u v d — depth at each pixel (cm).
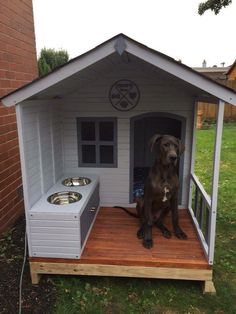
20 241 380
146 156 482
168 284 301
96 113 390
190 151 390
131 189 411
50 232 288
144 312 265
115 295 286
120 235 339
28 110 287
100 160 409
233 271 321
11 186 421
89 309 267
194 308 269
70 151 406
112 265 291
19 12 446
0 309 267
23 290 291
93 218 369
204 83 240
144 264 288
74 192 341
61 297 281
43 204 304
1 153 387
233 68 1719
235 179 631
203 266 281
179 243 321
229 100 243
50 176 356
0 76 384
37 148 313
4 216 396
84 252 303
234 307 270
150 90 376
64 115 394
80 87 380
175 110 379
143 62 284
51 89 291
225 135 1118
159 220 363
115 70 372
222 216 455
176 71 238
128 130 391
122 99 381
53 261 295
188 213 399
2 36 389
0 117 385
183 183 405
